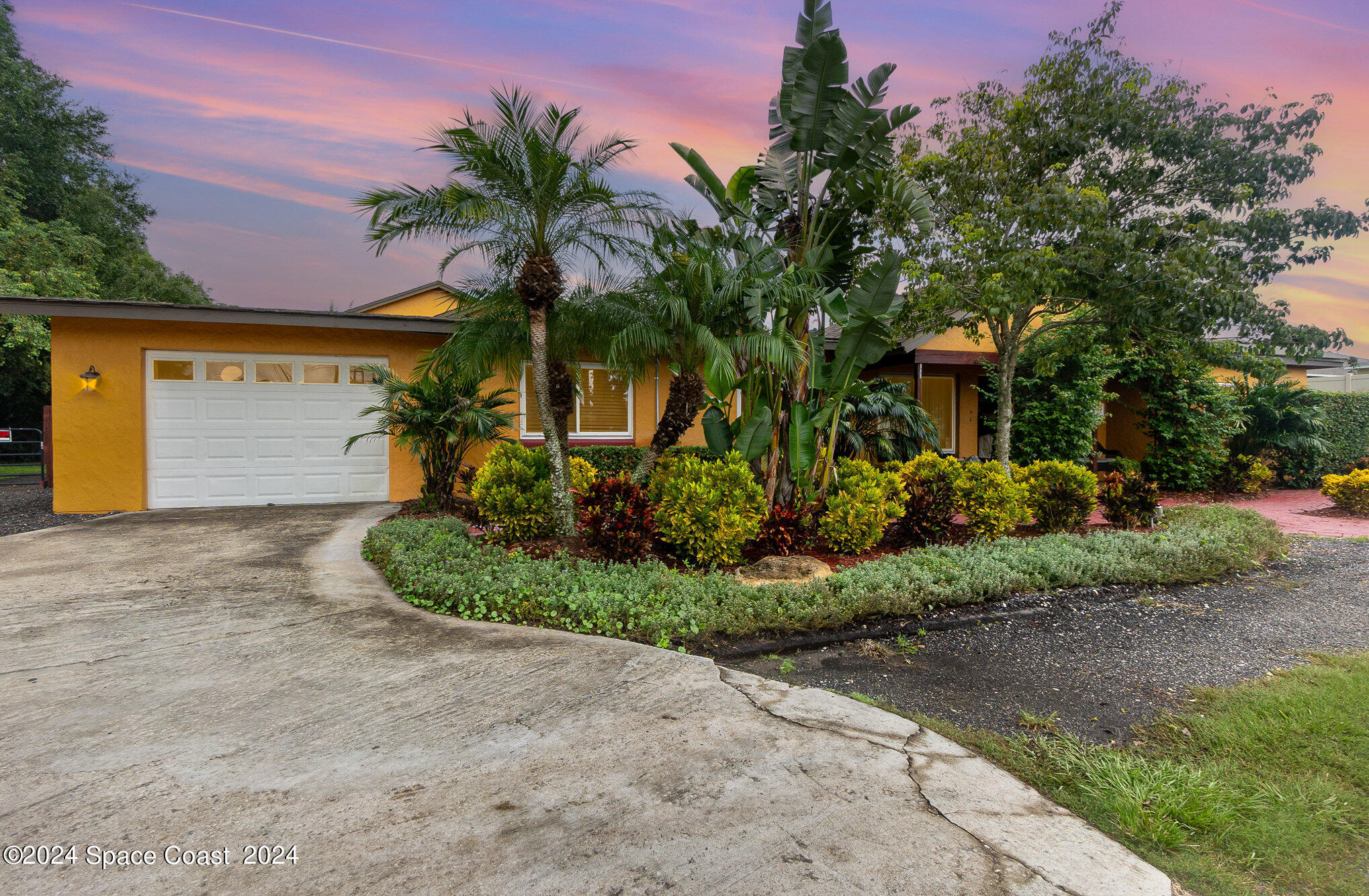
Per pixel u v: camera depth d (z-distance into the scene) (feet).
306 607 16.19
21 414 74.79
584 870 6.47
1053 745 9.82
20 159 71.05
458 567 18.57
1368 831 7.79
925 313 33.96
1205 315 28.07
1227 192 30.73
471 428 31.73
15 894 6.01
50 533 25.91
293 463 34.65
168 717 10.01
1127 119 30.35
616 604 15.66
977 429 51.85
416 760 8.77
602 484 21.84
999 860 6.79
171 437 32.91
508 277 24.03
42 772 8.30
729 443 25.31
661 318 23.21
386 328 34.30
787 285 22.88
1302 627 16.34
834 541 22.67
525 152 20.76
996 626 16.30
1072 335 35.55
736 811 7.63
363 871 6.43
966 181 32.17
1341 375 73.00
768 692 11.45
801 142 25.20
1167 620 16.90
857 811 7.69
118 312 30.50
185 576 18.95
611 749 9.16
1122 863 6.89
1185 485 44.80
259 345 33.76
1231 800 8.25
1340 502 37.09
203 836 6.99
